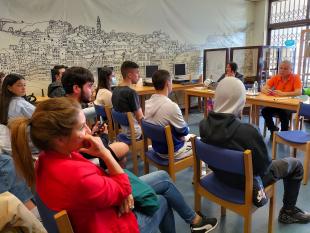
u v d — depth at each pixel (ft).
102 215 3.26
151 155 7.48
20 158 3.05
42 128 2.93
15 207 2.95
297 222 6.22
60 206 3.00
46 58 14.90
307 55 17.62
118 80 17.69
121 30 17.31
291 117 12.15
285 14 21.85
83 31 15.89
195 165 5.65
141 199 3.97
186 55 20.62
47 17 14.60
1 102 7.00
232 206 5.02
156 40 18.94
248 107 14.79
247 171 4.46
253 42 23.63
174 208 5.00
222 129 4.66
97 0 16.06
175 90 18.26
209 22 21.29
